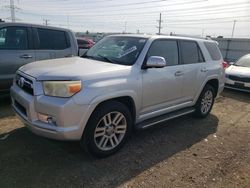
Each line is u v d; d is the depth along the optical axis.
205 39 5.79
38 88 3.27
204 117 5.82
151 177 3.32
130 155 3.83
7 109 5.52
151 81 4.07
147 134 4.67
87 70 3.46
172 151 4.07
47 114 3.18
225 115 6.24
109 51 4.40
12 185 2.95
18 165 3.35
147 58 4.07
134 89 3.79
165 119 4.49
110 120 3.64
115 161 3.63
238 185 3.28
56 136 3.17
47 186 2.98
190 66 4.95
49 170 3.29
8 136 4.16
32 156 3.59
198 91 5.30
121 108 3.69
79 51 6.96
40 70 3.49
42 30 6.21
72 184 3.05
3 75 5.57
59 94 3.14
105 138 3.63
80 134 3.28
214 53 5.89
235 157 4.02
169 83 4.45
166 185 3.17
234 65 10.05
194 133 4.89
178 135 4.73
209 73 5.48
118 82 3.56
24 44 5.87
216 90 6.00
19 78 3.81
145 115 4.20
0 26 5.53
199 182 3.29
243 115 6.32
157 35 4.55
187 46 5.02
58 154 3.68
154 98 4.23
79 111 3.18
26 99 3.37
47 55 6.23
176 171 3.50
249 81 8.58
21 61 5.79
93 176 3.24
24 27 5.91
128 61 3.99
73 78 3.18
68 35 6.73
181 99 4.90
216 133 4.98
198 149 4.21
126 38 4.54
